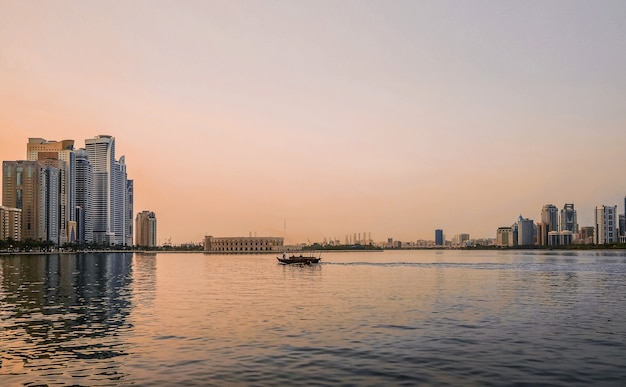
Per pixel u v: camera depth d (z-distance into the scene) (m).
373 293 85.69
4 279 119.56
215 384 30.19
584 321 53.91
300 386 29.86
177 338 43.72
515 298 77.19
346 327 49.44
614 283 109.44
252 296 81.00
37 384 30.11
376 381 30.94
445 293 85.44
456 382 30.77
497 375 32.28
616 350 39.34
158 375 32.03
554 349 39.62
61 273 145.75
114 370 33.12
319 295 82.38
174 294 84.38
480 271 163.38
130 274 146.25
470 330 48.00
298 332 46.66
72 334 45.56
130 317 56.28
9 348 39.59
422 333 46.31
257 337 44.22
